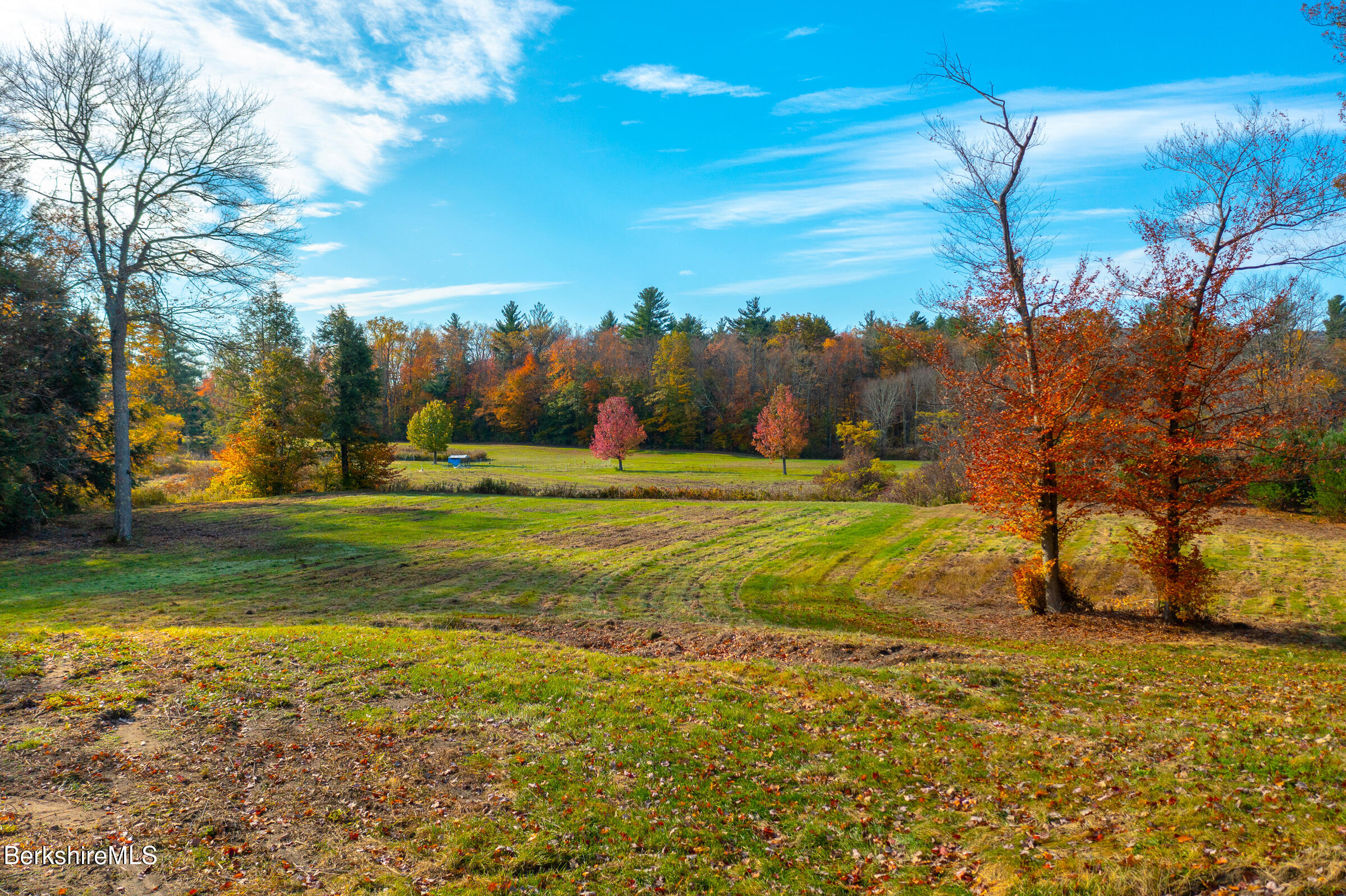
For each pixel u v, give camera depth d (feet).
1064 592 58.18
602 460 259.19
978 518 96.63
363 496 122.21
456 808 22.50
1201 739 27.25
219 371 89.61
